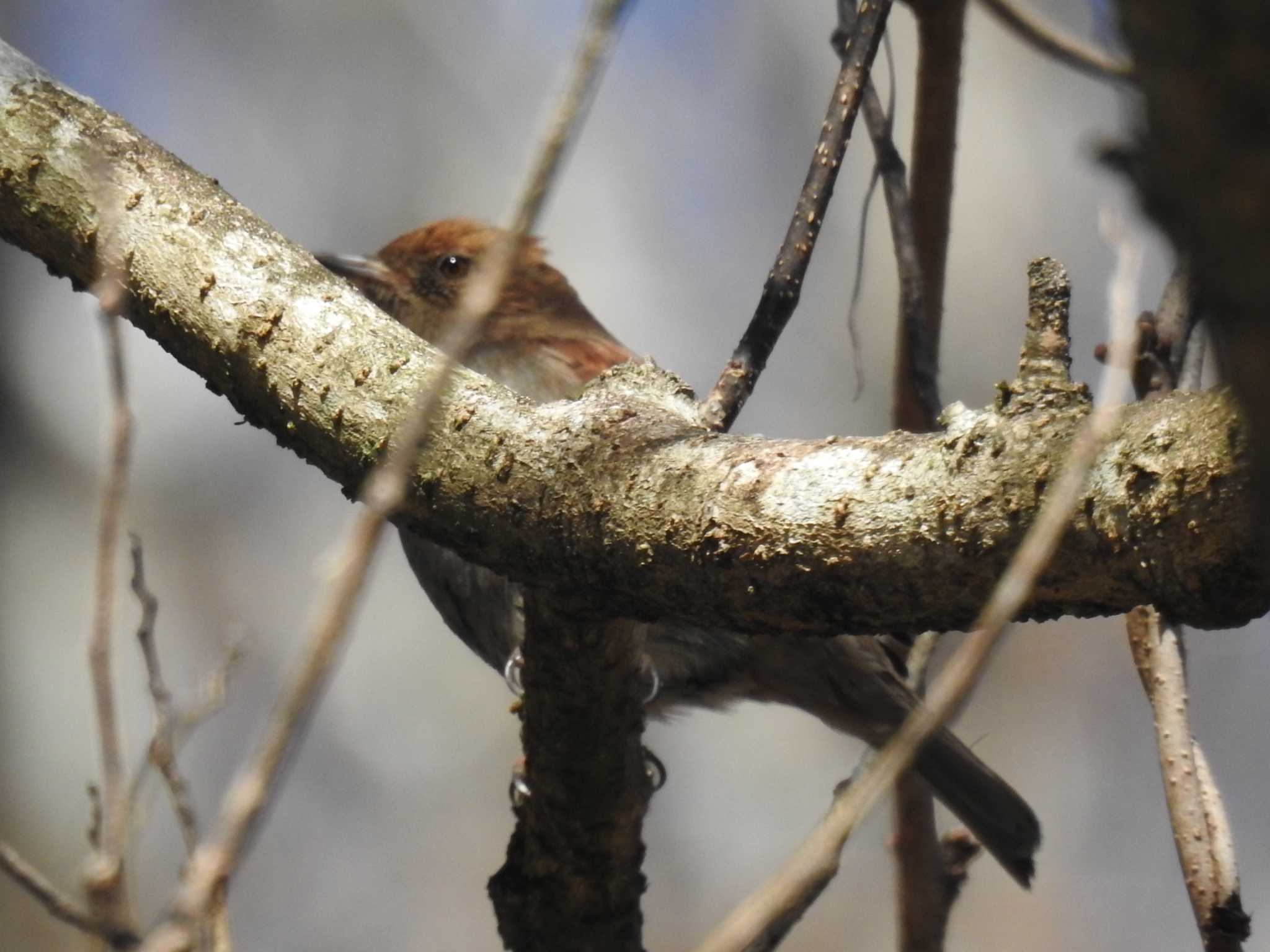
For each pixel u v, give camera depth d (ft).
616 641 18.48
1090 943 56.44
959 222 62.28
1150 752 59.21
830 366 61.93
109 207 15.62
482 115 65.92
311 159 64.90
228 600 60.49
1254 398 7.36
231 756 57.21
